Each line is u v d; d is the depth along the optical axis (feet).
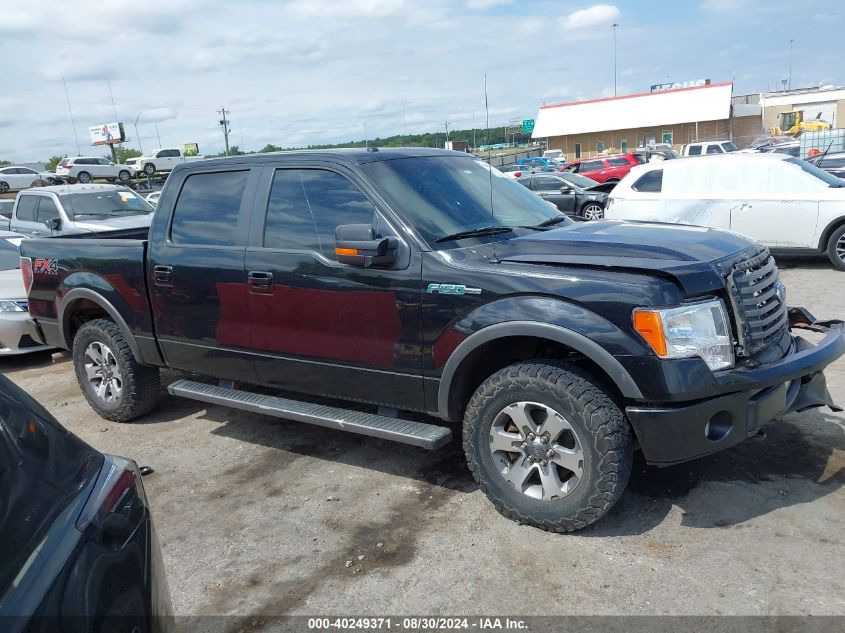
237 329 14.61
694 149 100.99
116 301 16.74
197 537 12.17
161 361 16.44
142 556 5.88
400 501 12.90
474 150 27.48
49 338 18.95
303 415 13.50
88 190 41.57
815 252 32.86
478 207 13.79
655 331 10.03
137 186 125.90
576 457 10.82
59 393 21.13
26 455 5.90
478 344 11.34
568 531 11.21
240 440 16.43
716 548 10.62
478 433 11.74
